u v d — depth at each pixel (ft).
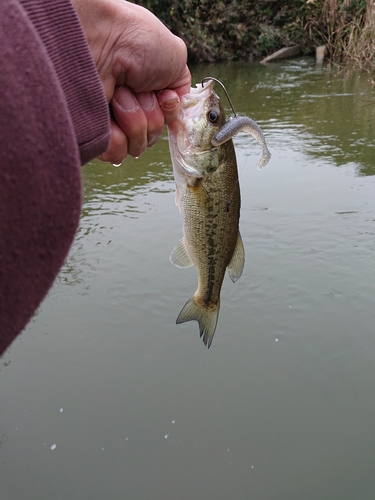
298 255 14.93
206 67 57.21
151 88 5.56
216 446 9.54
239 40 60.54
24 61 2.22
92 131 3.44
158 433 9.80
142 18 5.05
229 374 11.07
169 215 17.98
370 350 11.53
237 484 8.87
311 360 11.35
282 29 60.49
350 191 19.29
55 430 9.88
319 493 8.68
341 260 14.55
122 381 10.94
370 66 47.24
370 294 13.17
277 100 36.19
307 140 26.03
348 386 10.69
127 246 15.85
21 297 2.26
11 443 9.64
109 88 5.16
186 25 59.93
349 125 28.50
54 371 11.20
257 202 18.58
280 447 9.51
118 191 20.45
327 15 55.98
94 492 8.78
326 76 45.42
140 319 12.71
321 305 12.89
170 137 7.10
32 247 2.28
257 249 15.29
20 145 2.17
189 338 12.11
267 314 12.70
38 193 2.25
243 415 10.14
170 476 9.04
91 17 4.75
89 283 14.08
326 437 9.66
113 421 10.06
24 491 8.81
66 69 3.24
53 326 12.49
